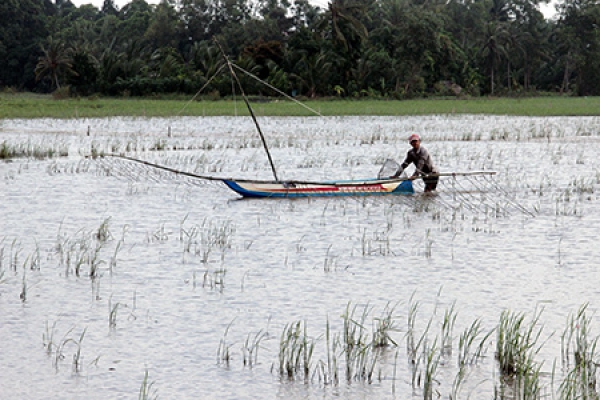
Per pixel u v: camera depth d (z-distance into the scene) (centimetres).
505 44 17450
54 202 3025
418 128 7088
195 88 13050
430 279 1947
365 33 14188
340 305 1741
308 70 13500
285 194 3109
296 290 1853
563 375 1370
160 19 19925
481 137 6034
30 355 1452
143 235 2442
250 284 1900
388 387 1327
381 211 2852
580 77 17850
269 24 18988
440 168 4081
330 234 2466
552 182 3553
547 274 1991
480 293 1828
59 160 4381
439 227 2572
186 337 1545
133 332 1572
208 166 4141
